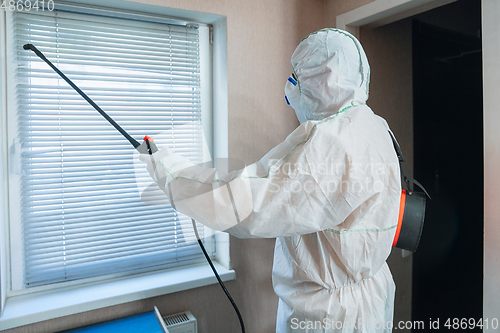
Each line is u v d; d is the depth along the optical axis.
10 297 1.23
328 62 1.04
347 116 1.01
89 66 1.28
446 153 2.27
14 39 1.16
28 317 1.13
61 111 1.24
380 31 1.91
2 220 1.16
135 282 1.38
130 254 1.37
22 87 1.18
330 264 1.05
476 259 2.32
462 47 2.28
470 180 2.34
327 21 1.78
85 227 1.29
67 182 1.26
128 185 1.34
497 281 1.17
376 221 1.02
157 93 1.42
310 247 1.09
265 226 0.90
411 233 1.09
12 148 1.19
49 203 1.24
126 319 1.27
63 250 1.28
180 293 1.45
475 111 2.31
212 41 1.57
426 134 2.18
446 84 2.25
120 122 1.33
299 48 1.13
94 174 1.29
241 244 1.57
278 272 1.20
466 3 2.11
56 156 1.24
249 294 1.60
